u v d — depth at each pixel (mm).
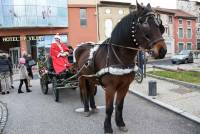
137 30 5789
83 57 7848
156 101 9820
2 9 29828
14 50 31375
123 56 6113
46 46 32312
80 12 34406
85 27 34625
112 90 6395
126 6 37406
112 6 36312
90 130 7141
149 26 5594
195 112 8164
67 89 13008
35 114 8969
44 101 10852
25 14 30672
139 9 5828
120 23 6184
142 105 9664
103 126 7406
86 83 8406
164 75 16047
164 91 11625
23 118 8578
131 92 12078
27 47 31500
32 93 12867
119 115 6934
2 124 8023
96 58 6832
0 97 12258
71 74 10305
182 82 13078
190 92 11180
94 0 34969
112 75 6230
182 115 8016
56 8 32344
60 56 10266
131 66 6215
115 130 6984
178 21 51906
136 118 8031
